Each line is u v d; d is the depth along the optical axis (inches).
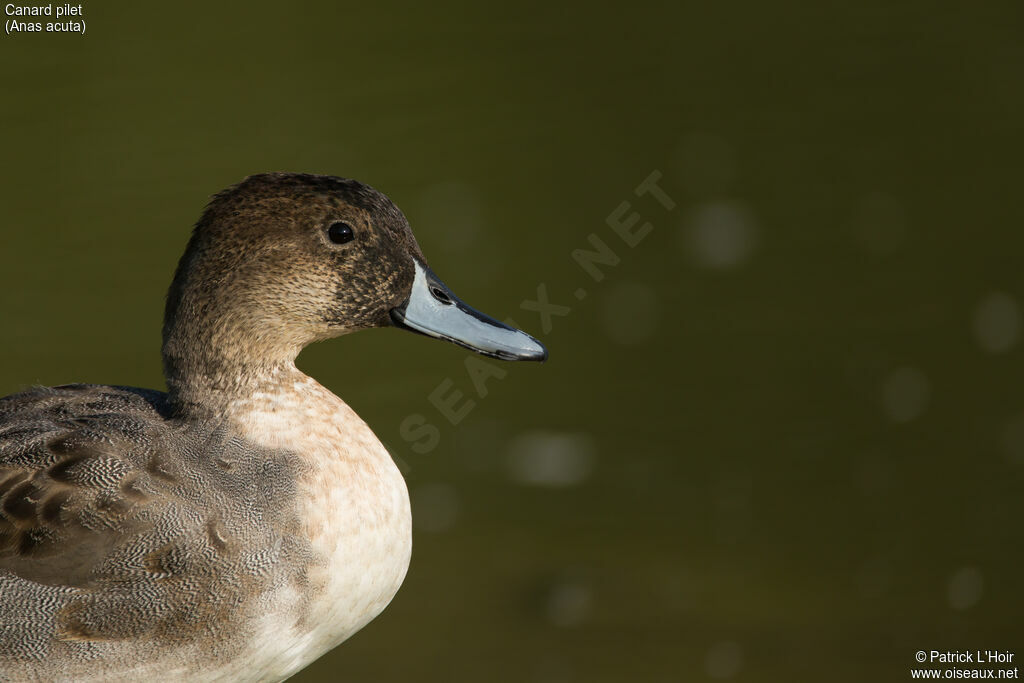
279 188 243.8
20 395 254.7
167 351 244.2
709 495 414.3
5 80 561.3
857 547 393.1
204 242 241.6
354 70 590.9
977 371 460.8
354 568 237.9
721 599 373.4
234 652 232.4
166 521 228.8
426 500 412.2
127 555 227.5
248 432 240.4
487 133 557.3
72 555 227.1
